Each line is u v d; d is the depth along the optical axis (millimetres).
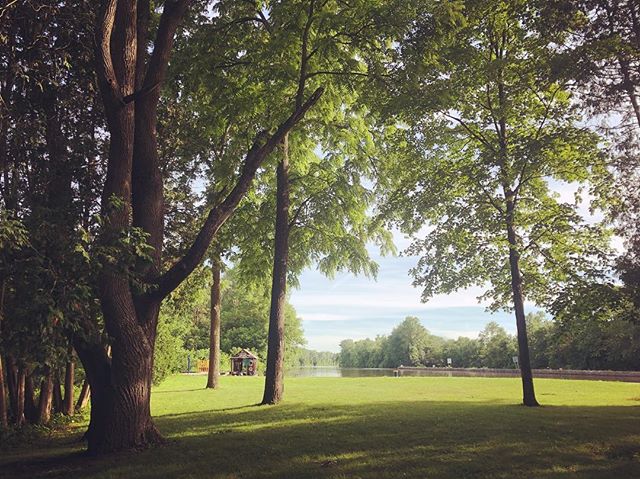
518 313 16047
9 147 10094
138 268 8539
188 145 15641
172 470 7270
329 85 14789
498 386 24422
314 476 6797
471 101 16531
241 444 9273
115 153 9219
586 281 14141
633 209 10688
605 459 7480
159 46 10211
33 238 6832
